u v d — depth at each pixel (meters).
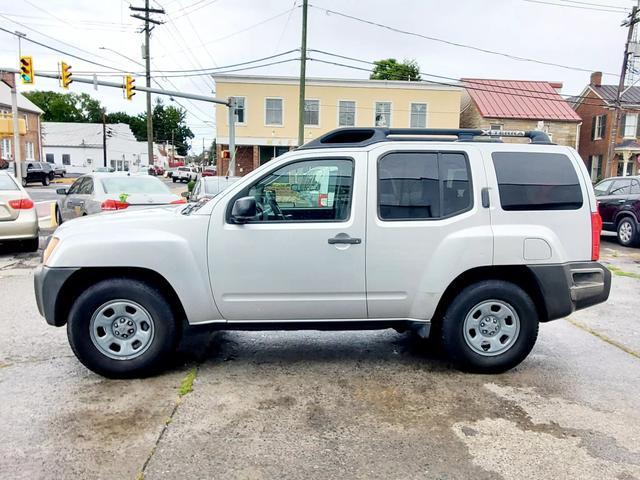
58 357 4.25
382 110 30.19
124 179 9.18
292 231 3.72
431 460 2.79
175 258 3.68
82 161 68.12
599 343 4.83
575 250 3.97
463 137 4.06
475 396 3.61
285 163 3.80
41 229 12.16
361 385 3.78
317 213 3.81
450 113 30.33
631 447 2.95
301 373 4.00
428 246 3.80
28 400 3.45
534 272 3.88
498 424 3.21
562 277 3.90
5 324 5.14
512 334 3.97
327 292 3.81
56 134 68.12
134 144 76.06
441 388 3.74
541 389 3.75
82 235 3.70
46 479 2.57
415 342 4.79
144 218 3.78
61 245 3.70
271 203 3.81
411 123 30.38
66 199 10.26
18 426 3.09
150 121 31.42
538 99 32.59
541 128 31.44
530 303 3.92
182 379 3.83
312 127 30.27
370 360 4.30
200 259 3.71
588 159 36.34
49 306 3.67
